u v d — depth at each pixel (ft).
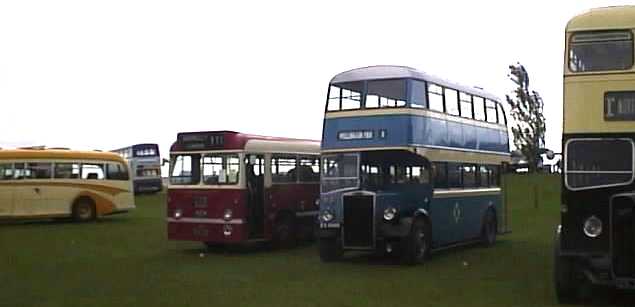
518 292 43.52
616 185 37.11
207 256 64.39
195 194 66.90
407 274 51.75
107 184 106.22
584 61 38.27
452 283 47.29
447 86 63.31
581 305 39.11
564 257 38.29
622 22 37.99
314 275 51.57
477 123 69.92
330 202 58.75
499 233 75.72
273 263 59.00
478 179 69.97
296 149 72.33
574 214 37.70
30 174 100.01
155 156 181.57
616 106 37.55
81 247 72.33
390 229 56.24
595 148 37.63
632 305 39.19
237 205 65.26
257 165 67.51
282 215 69.97
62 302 41.11
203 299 41.65
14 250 69.56
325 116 60.13
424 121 58.49
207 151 66.80
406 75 57.00
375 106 57.77
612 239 37.09
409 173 59.16
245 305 39.60
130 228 94.17
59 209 101.96
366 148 57.62
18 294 44.01
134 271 54.39
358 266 56.65
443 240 61.93
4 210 97.76
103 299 42.01
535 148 188.65
